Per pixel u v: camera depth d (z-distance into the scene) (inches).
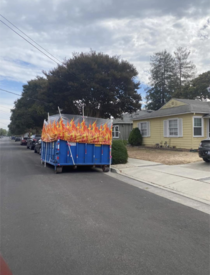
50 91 689.6
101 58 642.2
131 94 683.4
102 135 418.3
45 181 331.0
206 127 699.4
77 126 400.2
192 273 116.4
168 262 126.3
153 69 1782.7
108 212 205.3
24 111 1384.1
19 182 322.0
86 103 685.3
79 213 201.2
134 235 159.8
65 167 466.9
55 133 394.6
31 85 1363.2
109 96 641.0
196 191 274.8
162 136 789.2
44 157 482.3
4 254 132.9
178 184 310.2
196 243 149.4
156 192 282.0
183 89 1414.9
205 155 446.0
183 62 1780.3
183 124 701.3
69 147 394.9
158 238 155.9
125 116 1258.0
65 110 741.3
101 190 284.0
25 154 775.7
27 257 129.8
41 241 149.0
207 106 762.2
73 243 146.7
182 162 483.8
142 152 700.0
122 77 650.2
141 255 133.3
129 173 398.9
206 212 209.5
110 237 156.0
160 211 210.8
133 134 902.4
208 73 1334.9
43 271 117.1
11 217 189.9
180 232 166.1
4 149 1066.7
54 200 238.2
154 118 829.2
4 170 423.2
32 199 240.8
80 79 616.1
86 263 124.3
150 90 1797.5
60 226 173.0
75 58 640.4
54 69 675.4
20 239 151.4
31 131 2196.1
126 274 115.2
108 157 428.8
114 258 129.7
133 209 215.0
